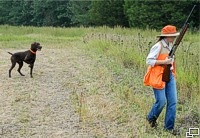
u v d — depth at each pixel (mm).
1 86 9977
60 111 7961
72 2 51125
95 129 6957
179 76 9500
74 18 50938
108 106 8195
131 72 11531
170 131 6828
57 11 55906
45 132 6820
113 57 13977
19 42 20312
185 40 21359
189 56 11602
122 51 13898
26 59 10883
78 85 10102
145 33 24172
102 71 11523
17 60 11016
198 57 11523
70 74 11484
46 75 11375
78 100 8641
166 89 6793
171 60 6613
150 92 9352
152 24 34562
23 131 6848
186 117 7535
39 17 58812
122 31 25469
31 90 9578
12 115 7703
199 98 8289
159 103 6742
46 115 7711
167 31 6598
